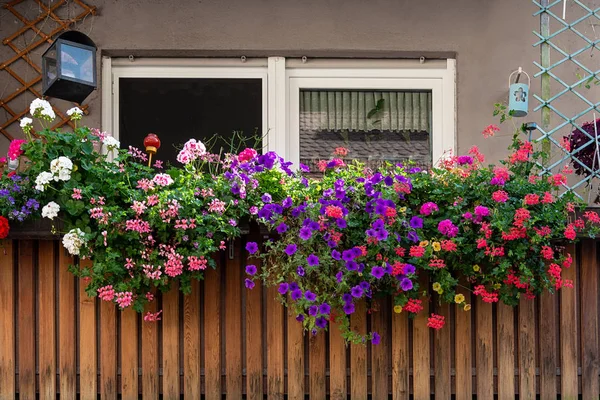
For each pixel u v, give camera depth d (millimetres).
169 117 4219
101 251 2838
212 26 4180
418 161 4270
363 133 4293
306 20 4195
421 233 2918
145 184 2816
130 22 4152
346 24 4203
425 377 3109
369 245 2869
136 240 2828
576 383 3148
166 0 4168
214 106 4230
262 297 3160
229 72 4230
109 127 4172
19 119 4090
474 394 3225
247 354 3107
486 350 3129
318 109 4285
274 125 4211
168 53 4172
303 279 2934
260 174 3010
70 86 3305
